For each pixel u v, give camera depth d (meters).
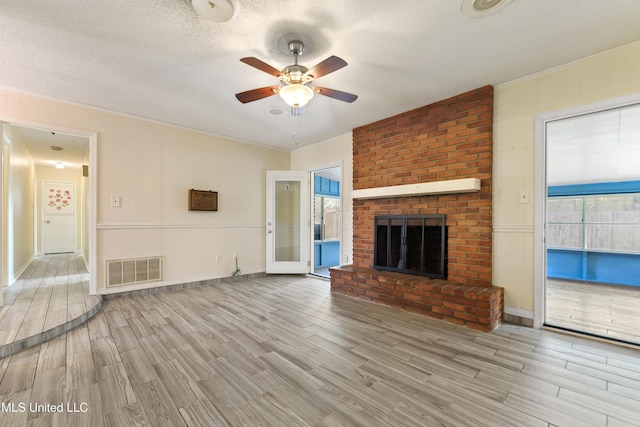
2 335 2.40
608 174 5.06
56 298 3.49
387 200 3.96
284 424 1.52
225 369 2.06
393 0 1.85
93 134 3.65
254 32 2.18
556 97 2.70
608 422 1.53
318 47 2.37
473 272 3.15
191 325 2.89
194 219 4.56
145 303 3.62
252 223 5.31
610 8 1.91
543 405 1.67
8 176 4.04
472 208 3.16
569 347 2.41
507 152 2.99
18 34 2.19
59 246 7.87
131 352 2.31
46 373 1.99
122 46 2.36
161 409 1.63
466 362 2.16
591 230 5.44
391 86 3.06
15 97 3.15
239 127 4.45
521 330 2.77
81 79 2.92
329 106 3.59
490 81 2.97
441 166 3.41
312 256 5.49
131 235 3.95
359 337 2.61
